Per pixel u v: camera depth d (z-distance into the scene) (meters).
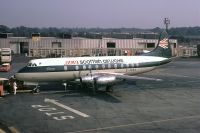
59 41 130.25
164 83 62.50
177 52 140.88
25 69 50.03
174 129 30.72
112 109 39.50
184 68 93.31
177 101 44.72
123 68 54.81
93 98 46.78
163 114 36.84
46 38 131.00
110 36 151.00
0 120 34.19
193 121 33.75
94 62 53.22
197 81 65.44
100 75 49.94
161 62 58.50
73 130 30.44
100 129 30.77
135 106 41.31
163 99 46.22
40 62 50.66
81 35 163.25
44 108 40.03
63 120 34.19
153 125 32.16
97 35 151.88
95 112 37.88
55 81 52.38
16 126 31.88
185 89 55.44
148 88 56.41
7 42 133.12
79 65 52.06
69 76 51.84
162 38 59.66
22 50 136.38
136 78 48.16
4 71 82.06
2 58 97.44
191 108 40.09
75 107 40.59
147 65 56.91
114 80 48.59
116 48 128.12
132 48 131.00
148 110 39.00
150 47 137.00
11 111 38.38
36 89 51.56
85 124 32.59
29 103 43.06
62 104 42.41
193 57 138.00
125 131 30.08
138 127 31.44
